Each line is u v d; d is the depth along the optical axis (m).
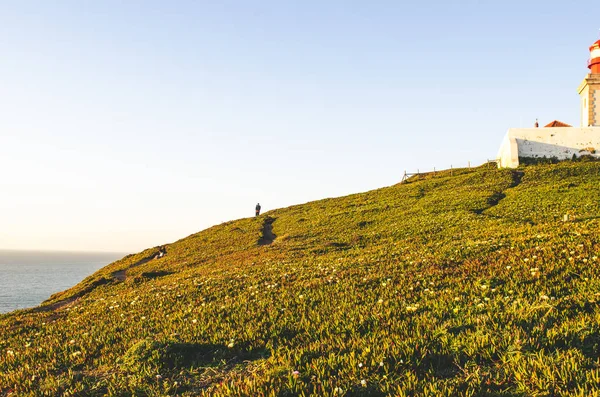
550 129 61.00
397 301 11.77
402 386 6.88
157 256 46.34
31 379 9.38
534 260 13.84
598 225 19.58
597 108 63.69
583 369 6.61
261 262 26.09
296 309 12.33
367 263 18.77
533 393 6.27
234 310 12.95
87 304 20.95
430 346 8.20
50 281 197.62
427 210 39.09
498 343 7.80
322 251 27.75
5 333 15.70
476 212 35.16
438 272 14.52
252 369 8.65
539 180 47.62
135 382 8.45
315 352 8.69
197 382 8.41
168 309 14.86
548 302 9.65
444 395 6.44
